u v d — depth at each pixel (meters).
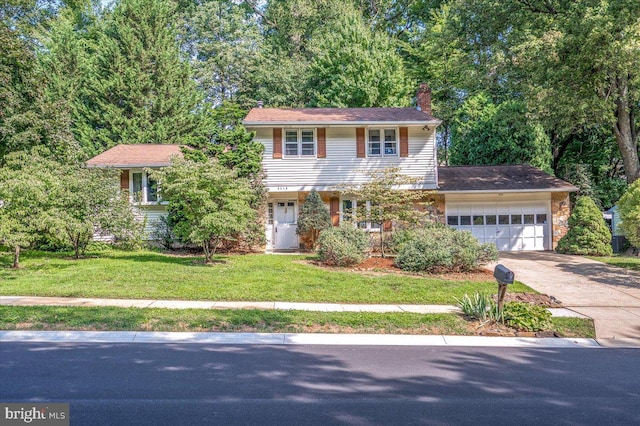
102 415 4.38
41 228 12.73
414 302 10.27
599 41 15.81
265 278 12.11
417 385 5.42
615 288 12.04
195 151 17.56
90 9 36.09
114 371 5.77
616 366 6.35
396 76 29.00
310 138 19.92
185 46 36.19
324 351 6.93
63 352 6.62
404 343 7.49
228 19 35.62
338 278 12.39
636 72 16.36
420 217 16.47
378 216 15.86
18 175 12.67
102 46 30.22
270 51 35.00
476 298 9.18
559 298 10.94
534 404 4.85
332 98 28.47
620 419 4.47
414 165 19.95
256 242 19.14
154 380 5.45
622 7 15.61
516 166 23.67
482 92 28.23
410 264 13.62
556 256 18.19
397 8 38.22
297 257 16.66
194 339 7.48
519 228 20.83
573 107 18.23
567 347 7.43
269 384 5.37
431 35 27.62
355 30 29.86
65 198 13.51
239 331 7.98
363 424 4.25
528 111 20.27
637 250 18.44
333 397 4.97
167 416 4.38
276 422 4.27
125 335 7.59
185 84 31.50
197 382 5.40
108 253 17.69
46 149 18.72
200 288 10.83
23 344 7.02
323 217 18.91
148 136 28.39
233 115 32.56
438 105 32.50
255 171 18.58
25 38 24.48
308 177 19.73
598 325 8.63
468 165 25.84
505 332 8.16
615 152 27.50
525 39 18.88
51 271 12.87
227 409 4.57
